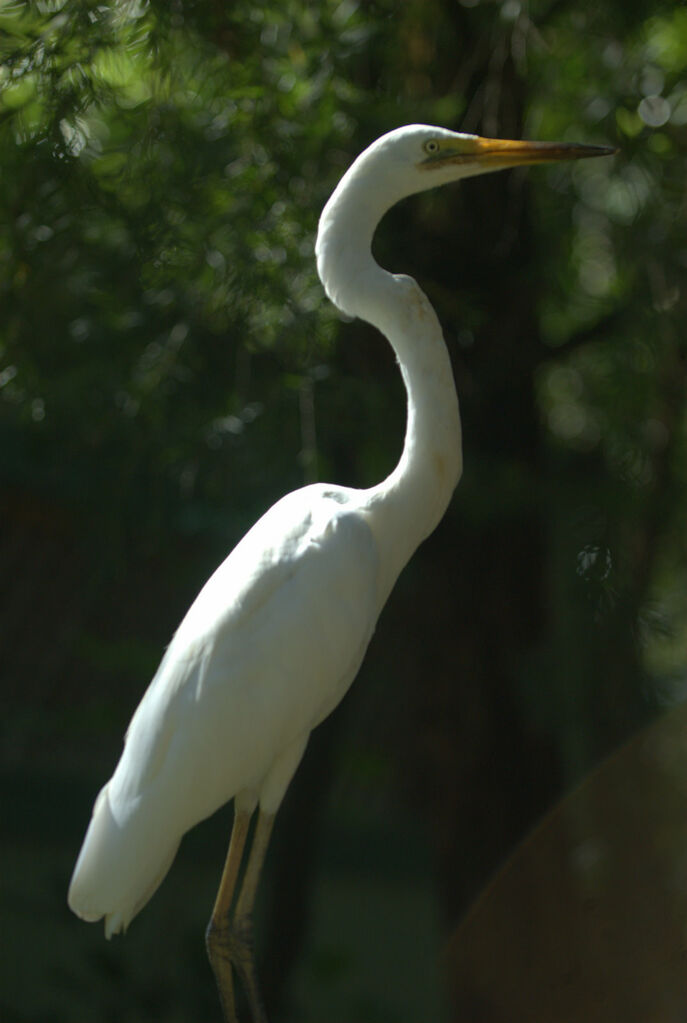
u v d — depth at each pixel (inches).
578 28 357.7
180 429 357.4
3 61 288.8
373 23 336.2
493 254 406.9
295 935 430.3
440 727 430.9
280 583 265.6
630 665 436.1
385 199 274.2
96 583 454.9
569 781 434.6
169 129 310.5
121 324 358.3
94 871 247.4
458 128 397.7
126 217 312.7
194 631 264.5
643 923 413.1
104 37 290.0
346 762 508.7
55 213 314.0
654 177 354.0
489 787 427.2
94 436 374.0
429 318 270.2
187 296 346.0
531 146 271.6
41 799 530.0
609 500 389.4
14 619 543.2
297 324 323.3
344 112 331.3
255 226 317.4
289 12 327.0
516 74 380.2
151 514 402.3
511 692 427.2
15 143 298.5
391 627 437.7
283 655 261.4
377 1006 515.5
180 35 307.1
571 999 406.6
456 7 390.3
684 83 358.0
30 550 552.7
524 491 388.2
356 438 365.1
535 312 413.7
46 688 534.3
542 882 422.3
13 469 501.4
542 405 478.0
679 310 371.9
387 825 556.1
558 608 430.6
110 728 516.1
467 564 425.4
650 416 405.1
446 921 432.8
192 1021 395.5
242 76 315.3
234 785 261.1
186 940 405.7
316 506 277.0
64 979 401.7
